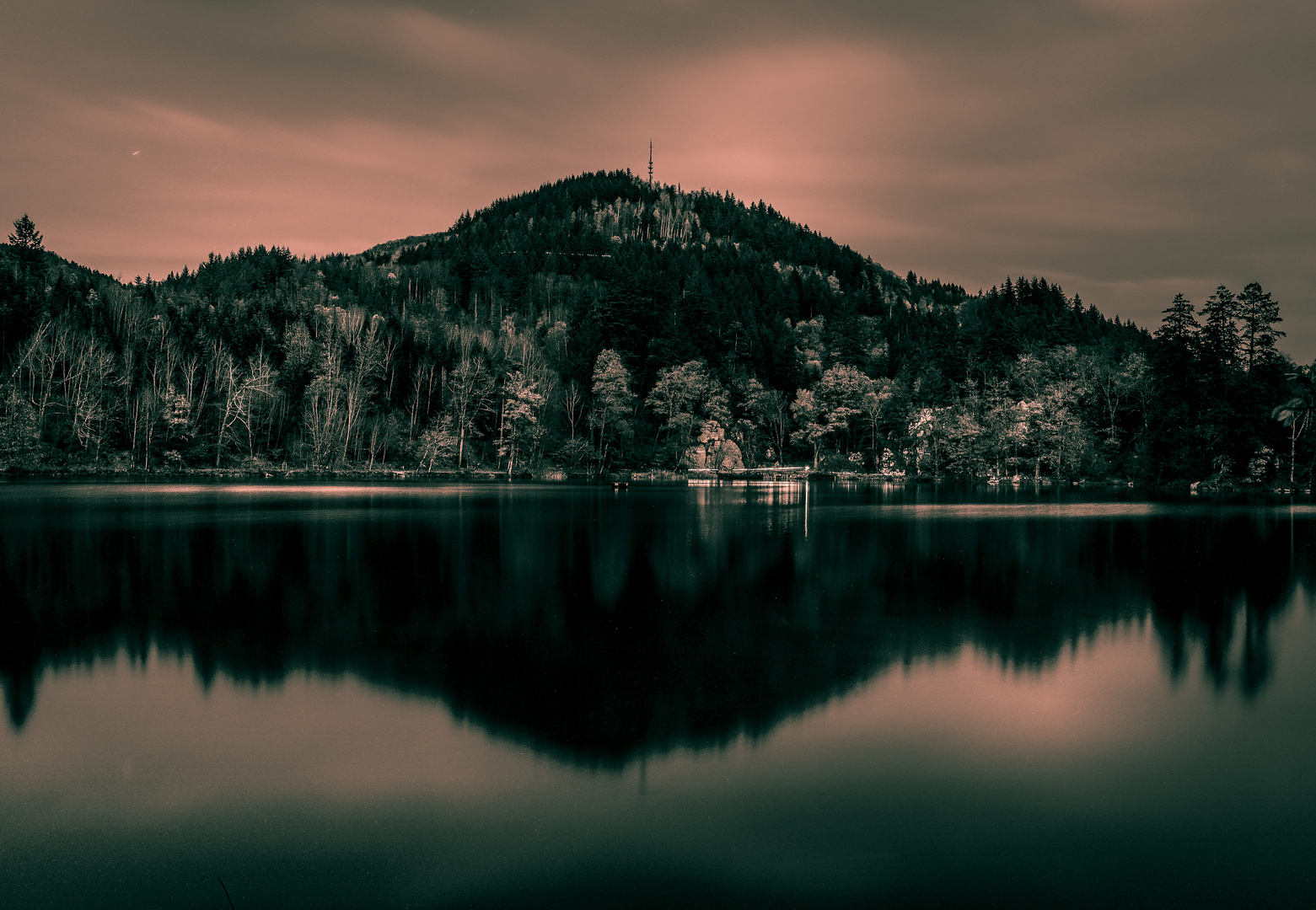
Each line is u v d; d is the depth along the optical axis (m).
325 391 137.75
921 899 11.09
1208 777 14.94
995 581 35.16
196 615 27.23
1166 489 112.88
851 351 167.62
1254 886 11.44
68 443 117.00
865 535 51.97
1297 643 24.56
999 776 14.91
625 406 144.62
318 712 18.14
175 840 12.57
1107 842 12.62
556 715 18.03
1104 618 27.97
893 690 19.84
